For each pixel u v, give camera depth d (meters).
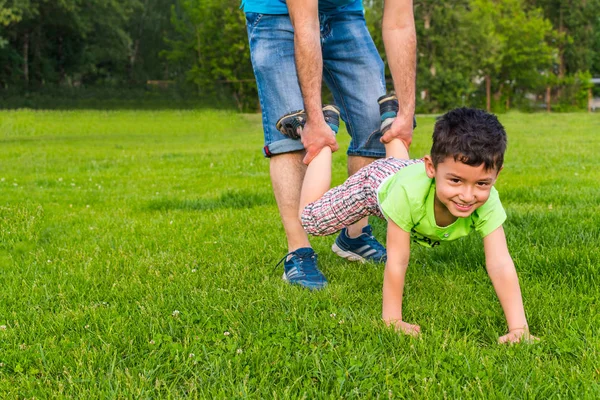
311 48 2.92
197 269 3.46
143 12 50.16
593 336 2.30
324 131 2.96
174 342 2.35
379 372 2.06
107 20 38.22
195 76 44.47
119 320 2.56
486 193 2.11
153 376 2.09
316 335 2.41
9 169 9.96
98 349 2.32
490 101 52.25
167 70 52.69
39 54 40.69
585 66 58.09
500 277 2.37
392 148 3.15
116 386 2.00
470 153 2.01
